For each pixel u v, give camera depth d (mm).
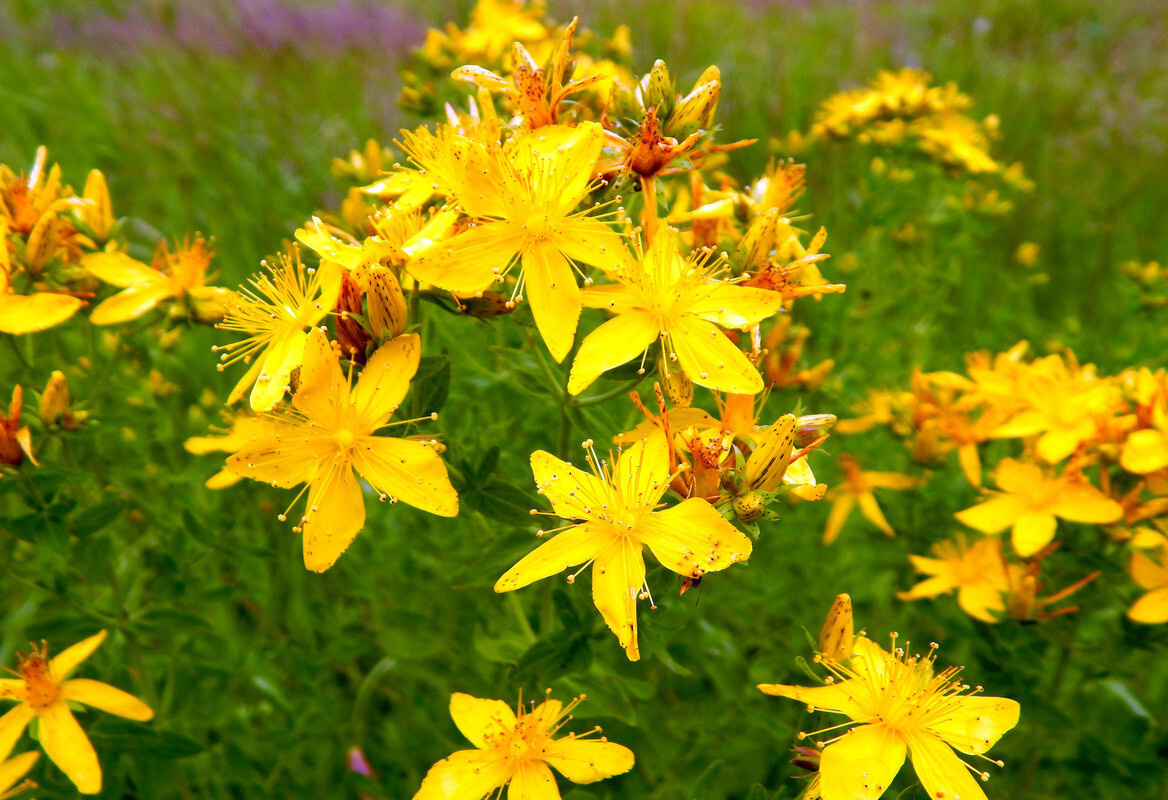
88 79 313
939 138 183
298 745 141
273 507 149
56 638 114
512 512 101
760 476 89
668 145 97
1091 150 316
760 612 160
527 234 94
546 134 97
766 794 93
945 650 151
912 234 191
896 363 194
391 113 271
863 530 159
